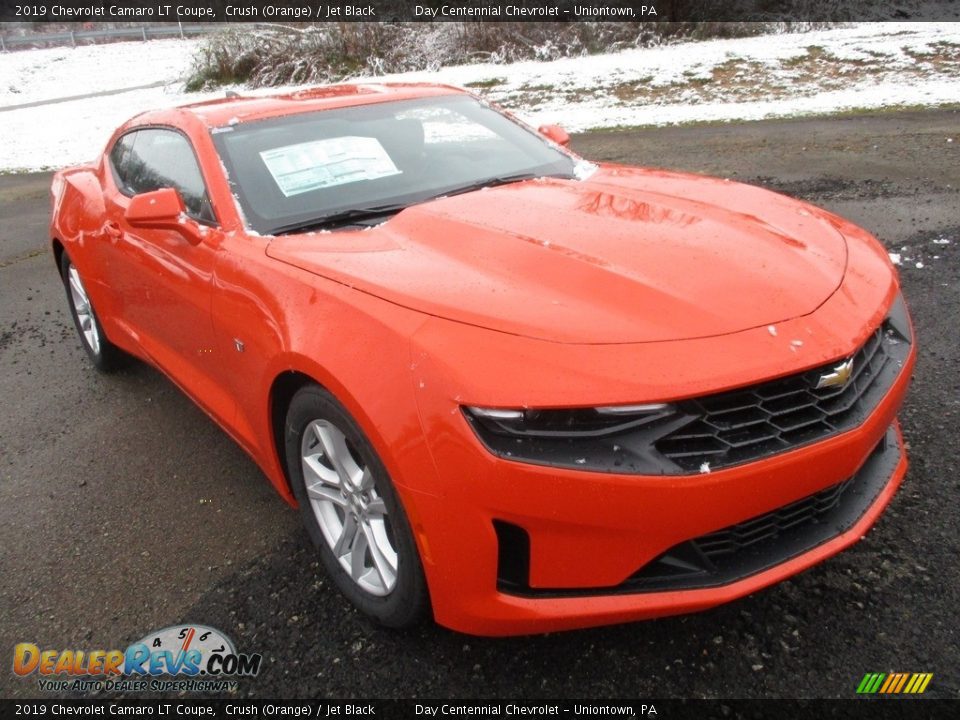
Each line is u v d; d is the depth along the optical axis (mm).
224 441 3713
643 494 1806
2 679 2346
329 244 2650
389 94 3766
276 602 2551
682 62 15078
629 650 2201
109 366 4602
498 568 1949
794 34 16594
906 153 8133
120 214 3758
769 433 1925
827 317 2104
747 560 2037
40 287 6617
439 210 2834
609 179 3268
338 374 2094
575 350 1889
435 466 1892
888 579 2355
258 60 19875
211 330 2898
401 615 2215
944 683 1996
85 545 2977
